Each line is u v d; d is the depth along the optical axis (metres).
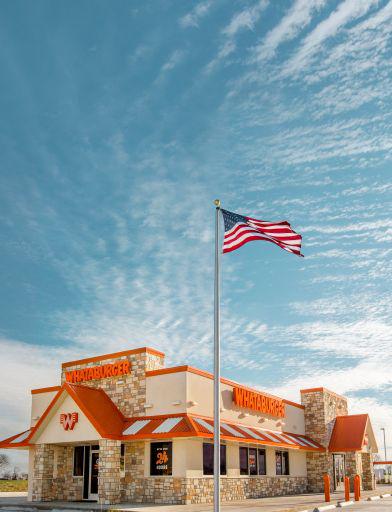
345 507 26.78
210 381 29.56
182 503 25.14
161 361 30.55
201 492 26.31
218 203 19.94
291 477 37.19
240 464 30.80
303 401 42.56
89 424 27.34
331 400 43.84
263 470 33.50
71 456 30.12
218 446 16.55
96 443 29.03
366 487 44.81
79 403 27.59
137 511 21.22
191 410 27.33
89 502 27.58
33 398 32.97
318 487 39.72
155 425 26.70
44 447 29.16
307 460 40.72
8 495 37.09
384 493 38.16
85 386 29.53
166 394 27.81
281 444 33.31
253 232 19.38
